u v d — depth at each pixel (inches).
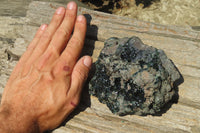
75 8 27.0
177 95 26.5
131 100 25.1
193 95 26.4
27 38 28.9
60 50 26.4
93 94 26.2
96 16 28.2
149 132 26.1
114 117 26.5
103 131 26.4
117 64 25.4
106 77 25.5
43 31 27.7
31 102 25.0
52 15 28.7
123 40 26.1
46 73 25.6
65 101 25.4
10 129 24.1
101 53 26.1
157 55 25.3
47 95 25.2
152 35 27.6
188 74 26.8
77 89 25.8
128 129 26.3
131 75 25.1
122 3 40.3
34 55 26.5
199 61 26.9
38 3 29.0
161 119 26.3
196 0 38.2
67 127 26.6
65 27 26.6
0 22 30.6
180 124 26.1
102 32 28.0
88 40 28.1
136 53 25.5
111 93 25.4
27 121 24.7
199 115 26.1
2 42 29.8
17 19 30.4
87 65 26.0
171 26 27.6
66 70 25.8
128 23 27.9
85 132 26.4
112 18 28.1
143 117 26.4
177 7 38.2
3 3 31.8
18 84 25.7
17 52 28.7
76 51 26.3
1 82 28.3
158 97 24.9
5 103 25.3
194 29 28.3
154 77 24.8
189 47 27.2
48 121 25.5
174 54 27.2
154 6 39.0
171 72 25.4
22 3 31.7
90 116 26.7
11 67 28.7
